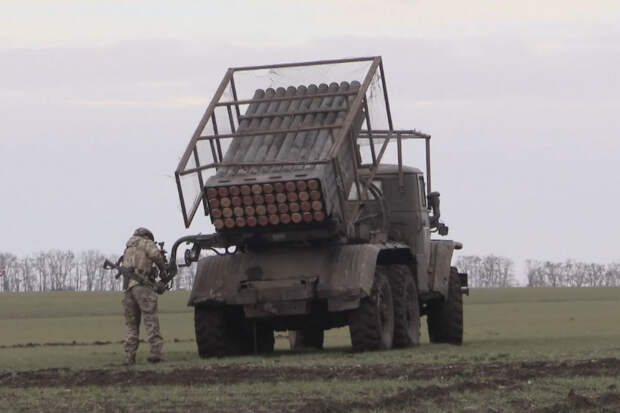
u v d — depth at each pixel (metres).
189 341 58.56
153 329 37.94
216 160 41.16
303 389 27.84
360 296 40.06
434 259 49.06
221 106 41.81
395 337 43.44
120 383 30.16
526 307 103.94
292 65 42.50
